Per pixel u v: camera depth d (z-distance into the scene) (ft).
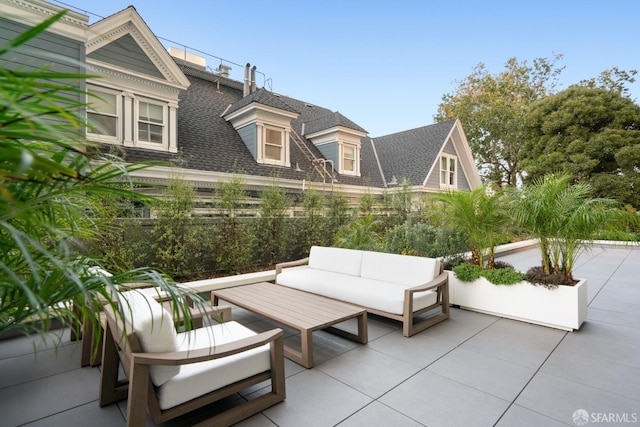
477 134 64.54
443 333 12.08
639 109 46.37
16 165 2.81
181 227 17.07
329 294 13.78
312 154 37.88
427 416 7.12
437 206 19.27
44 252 3.17
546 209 12.57
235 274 19.40
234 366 6.97
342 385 8.41
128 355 6.42
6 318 4.22
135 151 23.25
